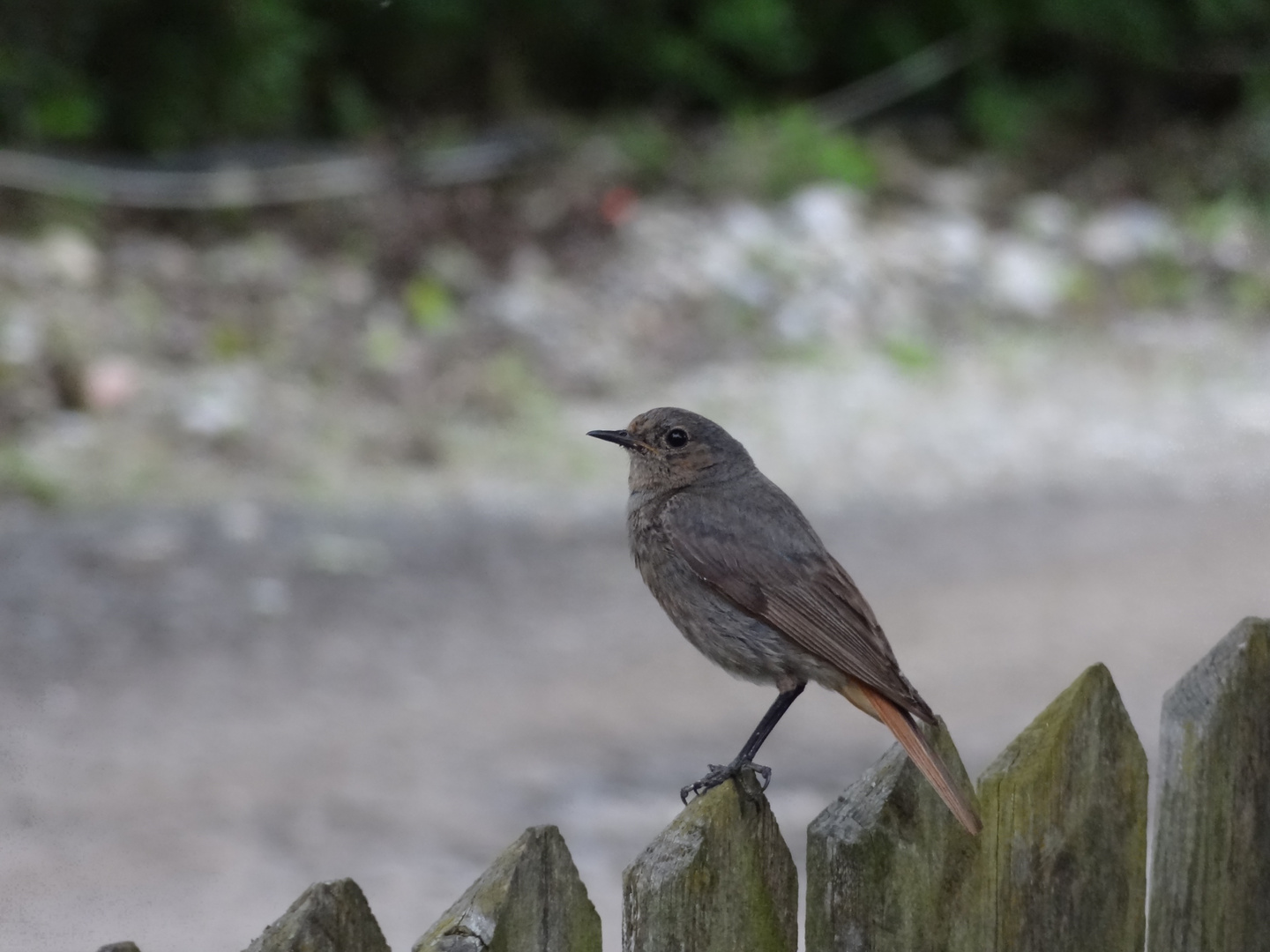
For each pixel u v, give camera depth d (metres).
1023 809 4.61
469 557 13.86
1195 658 11.91
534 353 19.59
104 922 8.05
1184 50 30.08
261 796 9.52
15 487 14.54
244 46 23.22
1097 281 23.89
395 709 10.87
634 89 28.39
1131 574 13.78
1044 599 13.17
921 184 26.09
